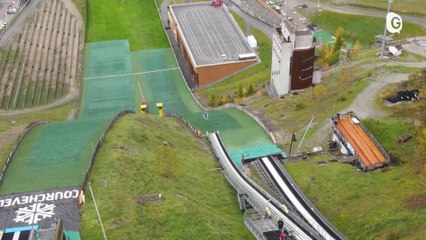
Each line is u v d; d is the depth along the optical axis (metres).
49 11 195.62
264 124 115.88
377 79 118.50
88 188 80.94
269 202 81.38
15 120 135.75
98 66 169.25
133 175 84.56
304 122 112.00
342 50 154.88
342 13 182.50
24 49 168.12
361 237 74.38
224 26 181.12
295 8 191.25
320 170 92.31
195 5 197.12
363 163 90.19
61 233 65.31
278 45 128.25
